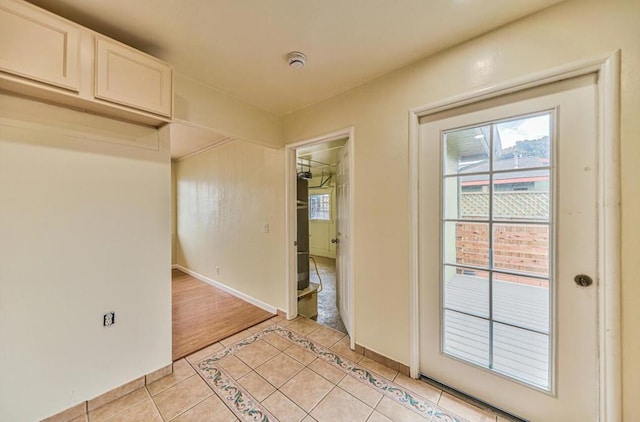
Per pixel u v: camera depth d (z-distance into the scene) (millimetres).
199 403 1618
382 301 2000
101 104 1449
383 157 1973
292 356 2123
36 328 1400
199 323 2746
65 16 1378
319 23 1438
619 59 1166
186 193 4805
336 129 2289
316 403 1614
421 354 1851
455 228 1700
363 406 1587
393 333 1945
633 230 1156
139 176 1763
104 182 1619
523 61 1395
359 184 2129
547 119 1382
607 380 1213
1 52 1148
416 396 1669
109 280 1640
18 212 1352
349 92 2193
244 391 1722
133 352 1732
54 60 1278
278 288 2945
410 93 1821
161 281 1865
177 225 5160
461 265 1683
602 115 1206
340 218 2906
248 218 3365
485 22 1425
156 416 1519
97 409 1570
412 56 1741
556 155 1351
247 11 1349
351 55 1732
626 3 1154
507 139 1502
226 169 3750
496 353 1566
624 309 1179
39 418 1407
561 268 1353
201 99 2104
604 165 1203
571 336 1333
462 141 1660
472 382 1645
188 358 2100
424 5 1307
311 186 6957
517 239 1486
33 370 1392
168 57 1759
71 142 1498
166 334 1886
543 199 1403
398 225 1896
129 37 1557
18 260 1351
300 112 2604
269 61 1806
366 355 2111
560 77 1308
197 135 3418
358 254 2146
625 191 1167
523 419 1473
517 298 1495
